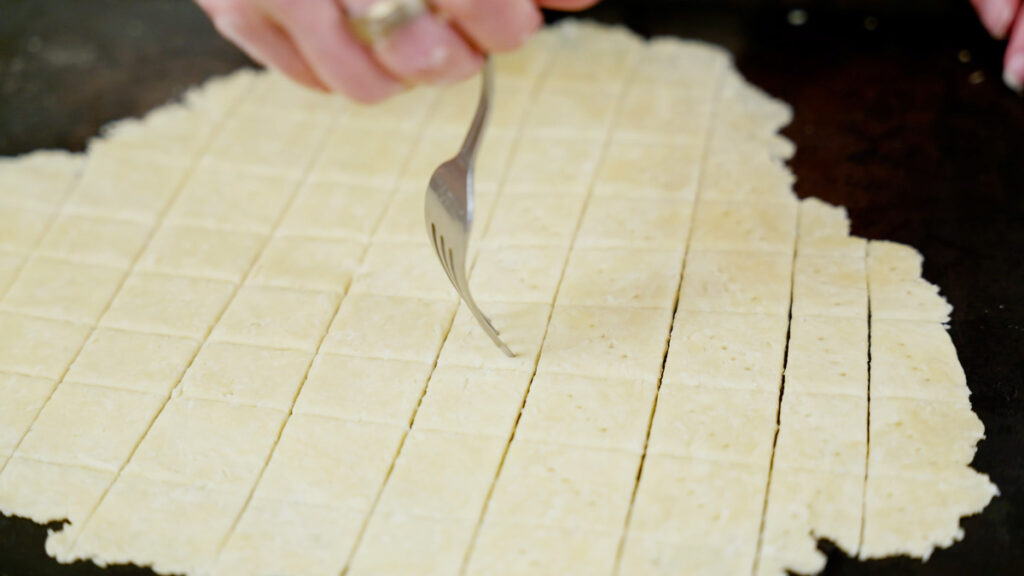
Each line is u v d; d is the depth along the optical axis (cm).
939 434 55
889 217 63
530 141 68
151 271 63
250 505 55
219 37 75
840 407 56
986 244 62
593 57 72
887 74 70
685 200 64
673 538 53
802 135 67
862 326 59
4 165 69
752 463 55
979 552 52
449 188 54
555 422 56
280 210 66
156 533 54
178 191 67
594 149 67
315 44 51
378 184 66
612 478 54
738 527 53
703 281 61
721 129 68
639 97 70
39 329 61
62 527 55
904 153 66
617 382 57
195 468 56
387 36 50
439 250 56
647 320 59
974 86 69
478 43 51
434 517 54
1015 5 62
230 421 57
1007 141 66
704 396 57
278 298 62
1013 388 57
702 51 72
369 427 57
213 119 70
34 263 64
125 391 59
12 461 57
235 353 60
